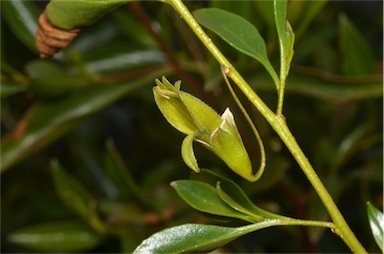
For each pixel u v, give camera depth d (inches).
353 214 16.8
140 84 13.4
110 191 16.3
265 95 15.8
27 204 17.3
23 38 13.1
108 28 15.3
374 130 14.9
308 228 13.7
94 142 17.4
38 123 13.3
